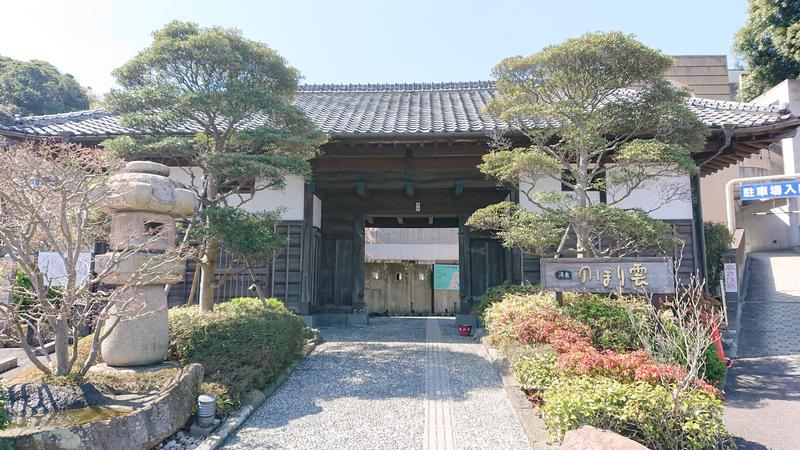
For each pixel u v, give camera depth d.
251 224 6.60
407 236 19.45
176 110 6.80
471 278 11.09
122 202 5.07
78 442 3.39
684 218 9.34
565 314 6.50
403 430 4.47
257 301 8.02
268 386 5.62
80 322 4.54
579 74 7.07
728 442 4.11
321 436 4.33
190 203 5.64
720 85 22.23
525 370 5.29
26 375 4.54
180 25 7.03
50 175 4.55
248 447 4.10
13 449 3.23
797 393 5.86
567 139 7.07
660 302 6.93
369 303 16.91
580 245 7.25
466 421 4.70
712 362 5.90
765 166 19.70
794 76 19.19
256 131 6.97
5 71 23.14
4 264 5.31
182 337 5.77
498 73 7.69
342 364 6.96
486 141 9.29
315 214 10.98
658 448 3.69
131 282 4.78
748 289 13.64
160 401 3.99
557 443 3.88
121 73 6.96
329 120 10.76
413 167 10.21
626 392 3.96
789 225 18.45
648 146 6.23
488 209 7.45
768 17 18.70
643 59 6.72
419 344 8.54
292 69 7.66
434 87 14.64
